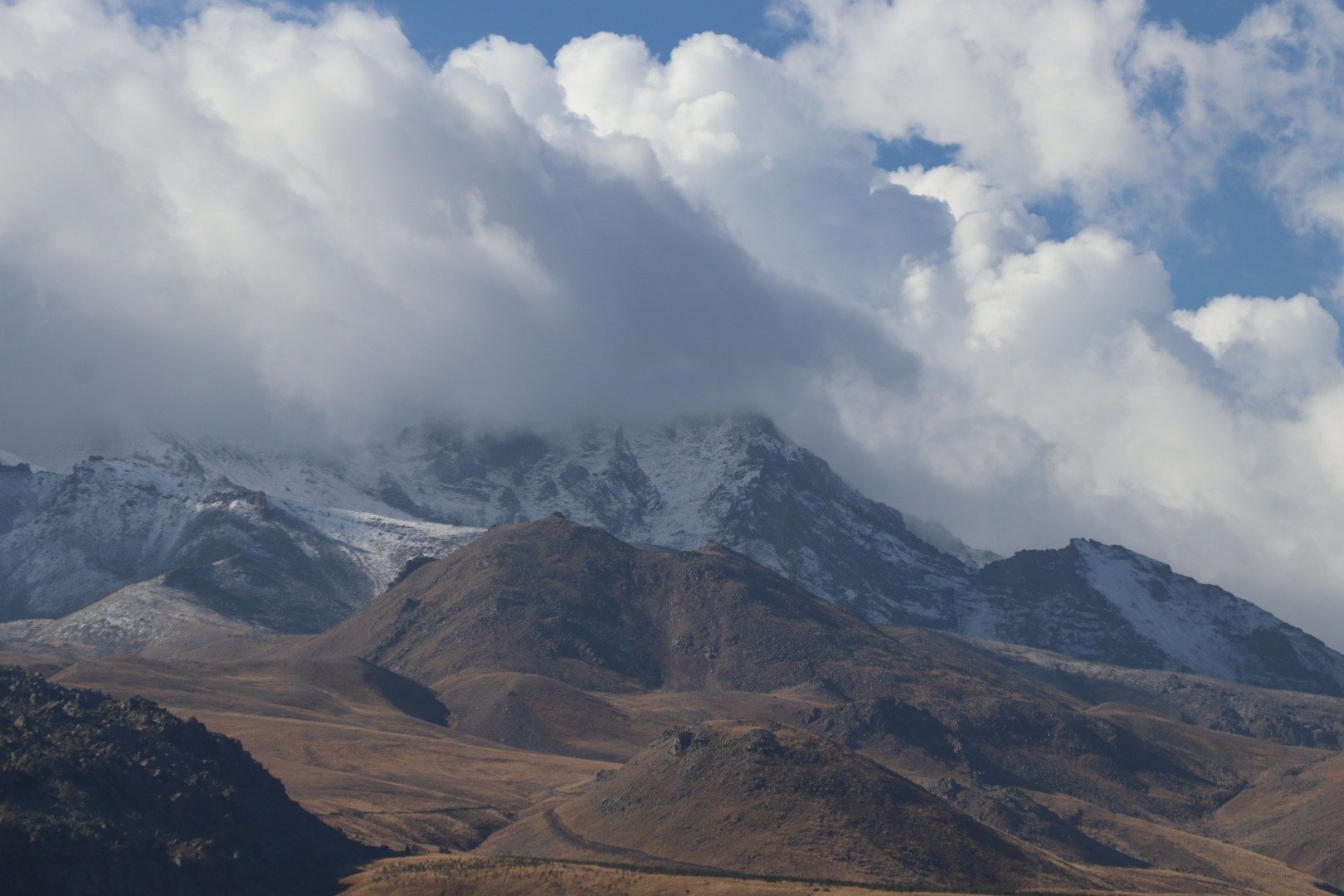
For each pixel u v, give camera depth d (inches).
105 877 6988.2
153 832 7495.1
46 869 6860.2
